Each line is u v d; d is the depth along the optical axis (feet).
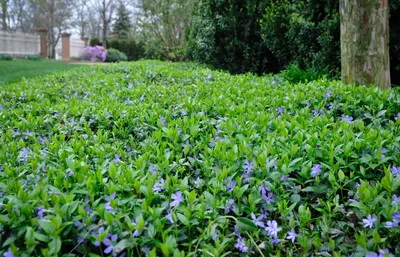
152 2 42.88
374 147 8.04
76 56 98.73
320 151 8.04
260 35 28.02
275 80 20.65
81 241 5.49
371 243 5.67
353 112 12.48
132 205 6.19
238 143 9.12
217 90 15.74
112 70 26.96
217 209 6.52
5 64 53.67
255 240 6.35
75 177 6.90
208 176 7.61
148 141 9.49
